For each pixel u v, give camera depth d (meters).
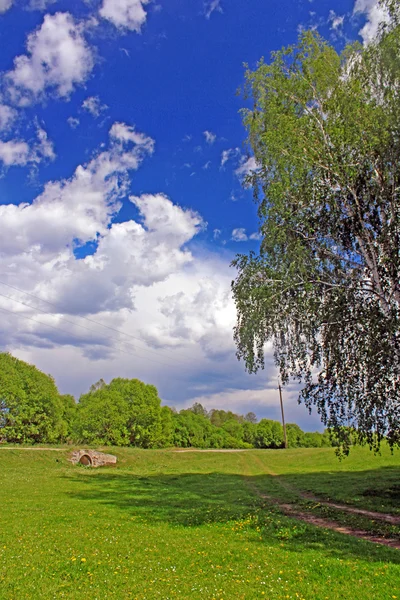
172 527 17.91
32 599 9.12
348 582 10.07
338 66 20.73
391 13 17.98
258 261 20.81
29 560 12.17
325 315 19.52
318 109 21.02
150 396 94.00
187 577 10.70
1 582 10.19
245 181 22.44
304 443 155.12
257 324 20.61
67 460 55.94
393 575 10.52
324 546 13.89
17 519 19.08
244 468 60.09
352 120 19.19
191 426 127.25
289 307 20.28
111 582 10.31
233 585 9.97
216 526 17.89
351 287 19.17
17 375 77.38
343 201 19.91
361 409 19.06
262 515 20.27
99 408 84.69
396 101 18.17
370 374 18.23
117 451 69.19
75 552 13.13
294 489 33.19
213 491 33.16
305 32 21.19
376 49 18.94
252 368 21.38
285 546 14.00
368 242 19.20
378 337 17.98
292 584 9.97
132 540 15.02
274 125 20.92
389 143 18.33
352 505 23.86
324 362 20.38
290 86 21.08
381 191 18.78
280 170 19.66
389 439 19.20
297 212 19.92
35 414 77.19
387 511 21.34
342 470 49.19
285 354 21.39
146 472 54.22
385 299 18.61
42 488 33.22
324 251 19.98
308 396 20.64
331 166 19.53
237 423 155.25
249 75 22.20
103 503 25.67
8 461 50.28
